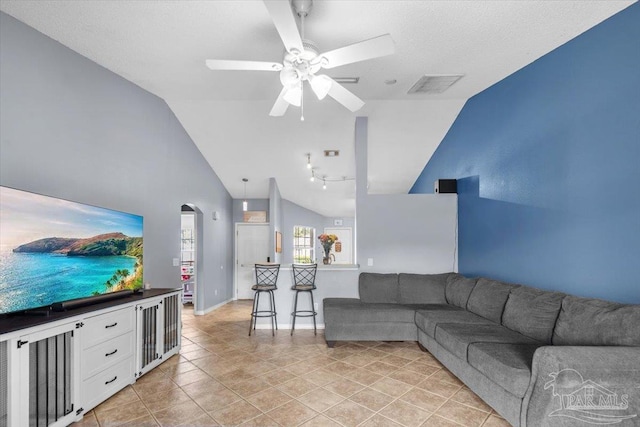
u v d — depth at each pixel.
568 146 2.91
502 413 2.30
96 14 2.61
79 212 2.74
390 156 6.00
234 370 3.32
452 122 5.11
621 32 2.46
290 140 5.58
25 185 2.70
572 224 2.87
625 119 2.42
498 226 3.94
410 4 2.50
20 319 2.19
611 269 2.51
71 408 2.33
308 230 9.08
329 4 2.49
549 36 2.87
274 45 3.08
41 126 2.84
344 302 4.42
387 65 3.49
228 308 6.60
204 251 6.07
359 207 5.04
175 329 3.78
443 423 2.36
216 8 2.55
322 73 3.69
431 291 4.48
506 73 3.68
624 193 2.42
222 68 2.50
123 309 2.89
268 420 2.40
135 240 3.48
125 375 2.90
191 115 4.96
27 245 2.28
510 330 3.05
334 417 2.44
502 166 3.86
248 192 7.64
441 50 3.17
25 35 2.71
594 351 1.94
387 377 3.15
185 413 2.50
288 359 3.63
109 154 3.60
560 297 2.74
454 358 3.02
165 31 2.85
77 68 3.20
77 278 2.70
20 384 1.96
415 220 5.03
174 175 4.93
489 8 2.54
